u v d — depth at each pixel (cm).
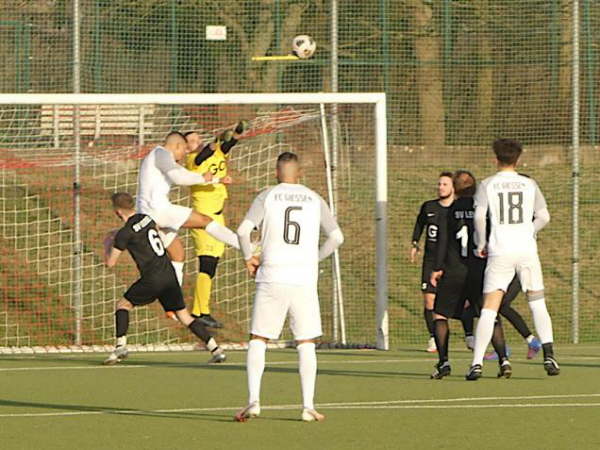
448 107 6588
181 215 4425
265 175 5950
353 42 6362
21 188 5816
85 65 5916
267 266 2859
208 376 3925
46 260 5594
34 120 5562
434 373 3869
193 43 6181
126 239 4162
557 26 6444
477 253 3691
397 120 6594
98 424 2878
